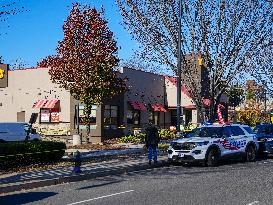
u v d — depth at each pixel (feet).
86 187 42.78
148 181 45.96
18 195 38.88
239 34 79.92
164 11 80.64
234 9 79.10
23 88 129.39
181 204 32.07
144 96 135.13
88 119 98.84
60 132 119.96
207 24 80.74
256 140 70.13
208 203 32.30
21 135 94.38
